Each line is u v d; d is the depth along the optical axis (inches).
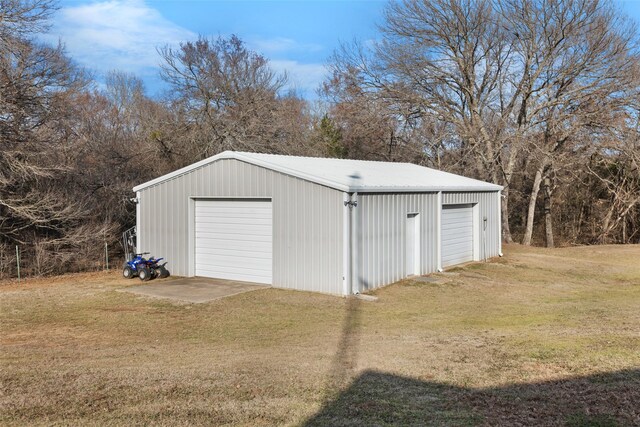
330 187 445.7
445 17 966.4
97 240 688.4
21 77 587.8
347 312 387.5
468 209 671.1
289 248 474.9
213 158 523.8
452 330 324.8
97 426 174.6
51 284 534.0
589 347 264.1
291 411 186.7
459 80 1002.7
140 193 589.9
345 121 1130.7
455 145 1060.5
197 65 1042.1
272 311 391.5
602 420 172.1
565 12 898.7
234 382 221.8
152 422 177.5
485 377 223.5
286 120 1049.5
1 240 622.2
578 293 487.2
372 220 471.2
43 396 204.5
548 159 916.6
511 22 954.7
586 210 1117.7
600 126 903.1
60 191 663.1
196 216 553.9
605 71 888.9
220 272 538.9
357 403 194.9
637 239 1049.5
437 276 548.7
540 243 1154.7
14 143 594.9
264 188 490.9
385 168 655.1
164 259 571.2
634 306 407.2
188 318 371.9
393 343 293.3
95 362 259.6
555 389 204.5
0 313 394.3
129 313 389.1
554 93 979.3
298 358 264.4
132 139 967.0
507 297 455.2
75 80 706.2
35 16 619.5
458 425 171.3
